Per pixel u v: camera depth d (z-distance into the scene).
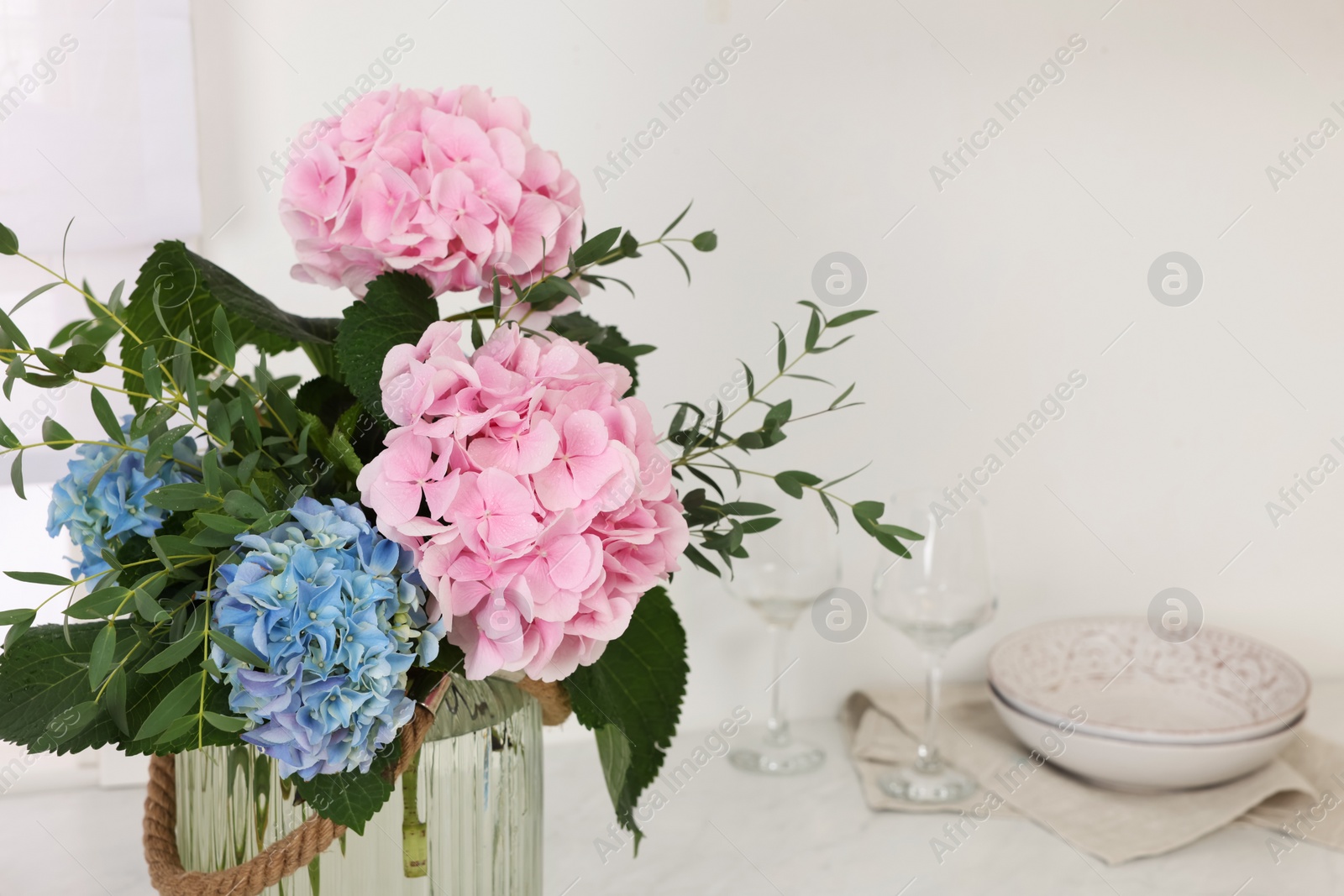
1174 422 1.14
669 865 0.83
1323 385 1.16
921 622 0.94
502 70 0.96
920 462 1.10
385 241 0.47
